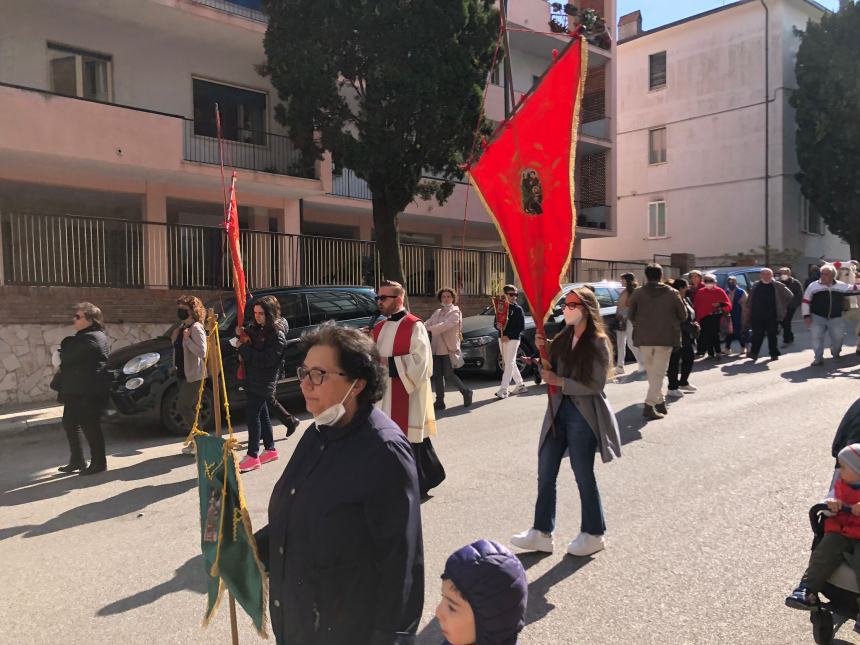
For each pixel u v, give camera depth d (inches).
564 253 142.5
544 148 142.6
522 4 820.6
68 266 450.3
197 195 565.3
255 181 545.0
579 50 135.1
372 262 609.0
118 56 555.2
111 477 257.0
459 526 191.0
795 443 270.1
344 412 81.5
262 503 217.5
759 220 1076.5
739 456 253.4
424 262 660.7
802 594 126.4
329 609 76.7
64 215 446.9
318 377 81.0
